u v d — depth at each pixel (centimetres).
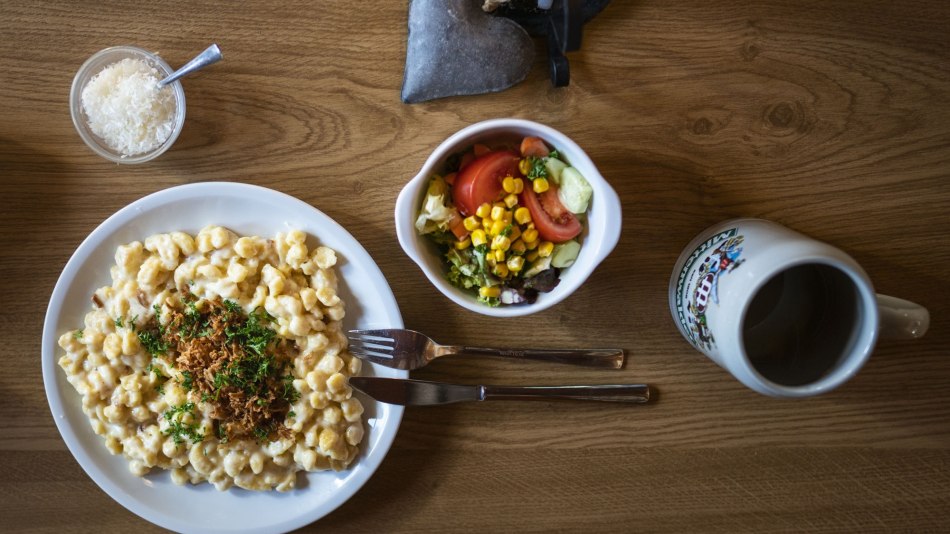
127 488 150
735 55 148
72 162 148
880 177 151
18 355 153
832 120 150
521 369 156
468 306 131
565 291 132
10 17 143
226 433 144
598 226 132
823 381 124
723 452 158
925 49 148
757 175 151
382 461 156
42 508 156
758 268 121
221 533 150
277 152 149
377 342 145
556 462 158
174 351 145
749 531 158
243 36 145
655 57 147
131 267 144
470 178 132
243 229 147
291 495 153
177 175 149
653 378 156
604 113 148
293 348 148
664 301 154
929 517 158
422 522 158
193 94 146
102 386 145
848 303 126
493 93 146
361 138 148
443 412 156
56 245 151
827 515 158
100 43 145
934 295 154
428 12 138
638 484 158
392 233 151
